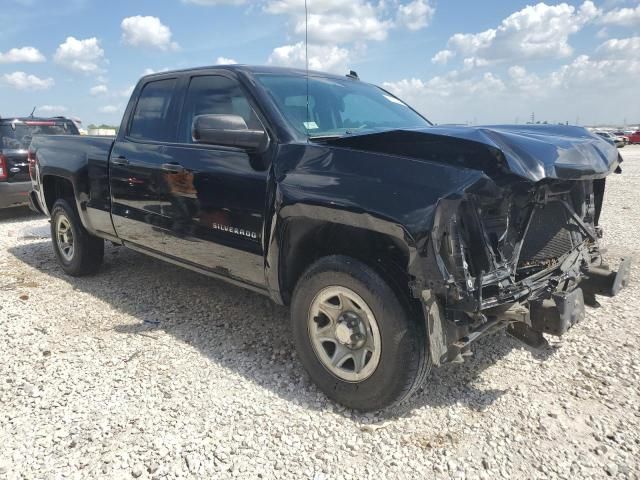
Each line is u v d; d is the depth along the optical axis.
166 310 4.37
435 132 2.57
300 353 3.09
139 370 3.31
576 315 2.72
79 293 4.82
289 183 2.90
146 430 2.69
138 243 4.33
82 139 4.85
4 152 8.47
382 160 2.61
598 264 3.42
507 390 3.08
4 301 4.58
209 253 3.59
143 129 4.23
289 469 2.42
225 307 4.43
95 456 2.49
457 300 2.44
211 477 2.37
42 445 2.57
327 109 3.60
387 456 2.51
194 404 2.93
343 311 2.84
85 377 3.22
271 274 3.13
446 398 3.00
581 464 2.44
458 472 2.40
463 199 2.37
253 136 3.05
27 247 6.76
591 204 3.46
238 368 3.35
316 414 2.85
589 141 2.98
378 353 2.68
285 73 3.79
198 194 3.53
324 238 3.01
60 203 5.17
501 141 2.55
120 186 4.31
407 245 2.40
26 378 3.21
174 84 4.05
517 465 2.44
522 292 2.64
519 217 2.78
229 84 3.60
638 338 3.71
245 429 2.71
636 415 2.82
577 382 3.16
